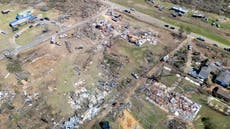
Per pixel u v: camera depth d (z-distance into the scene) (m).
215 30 103.38
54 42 93.50
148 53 91.19
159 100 74.25
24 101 72.69
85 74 82.00
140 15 111.12
